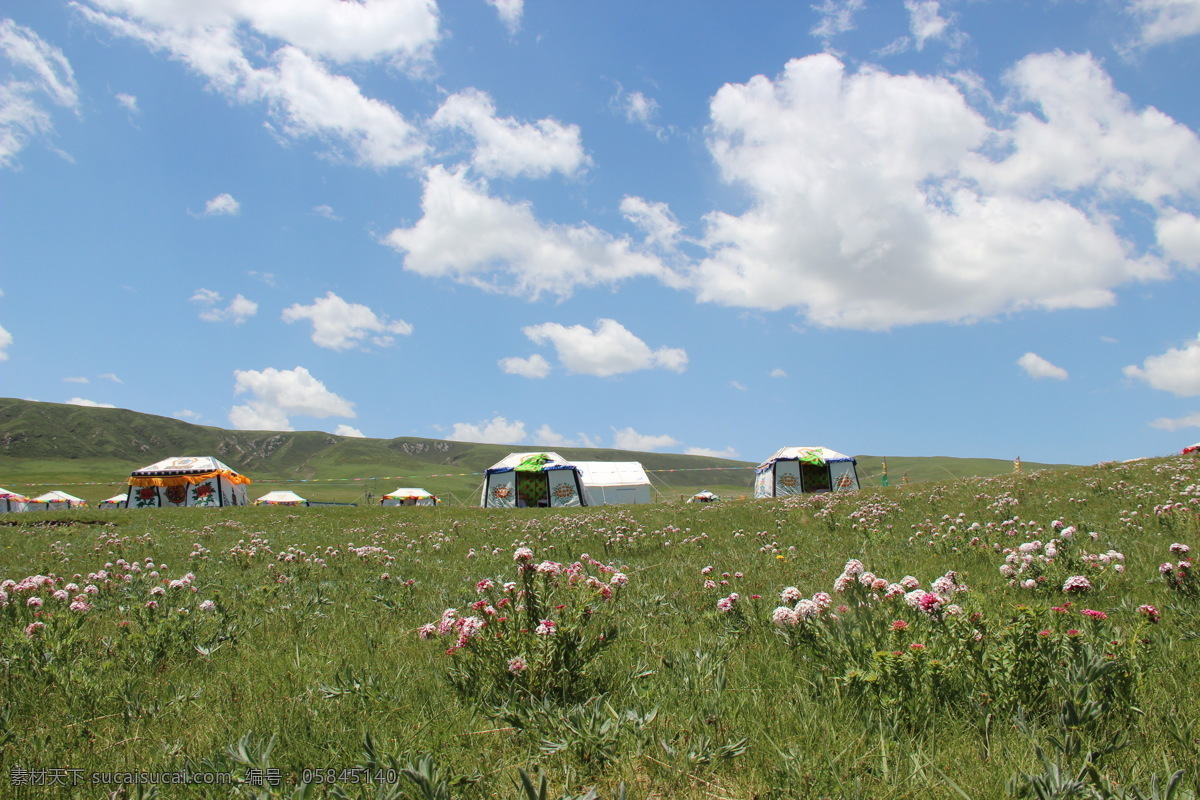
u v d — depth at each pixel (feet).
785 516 57.16
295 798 10.38
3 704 15.28
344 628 23.24
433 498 346.54
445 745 12.55
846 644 14.76
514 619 15.65
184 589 29.04
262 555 47.26
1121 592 20.88
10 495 269.64
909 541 36.29
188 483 169.27
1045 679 12.37
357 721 13.84
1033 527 36.04
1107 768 10.11
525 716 13.20
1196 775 9.60
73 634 19.90
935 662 12.67
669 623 21.30
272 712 14.55
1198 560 24.06
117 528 75.51
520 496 164.66
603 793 10.62
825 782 10.28
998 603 18.97
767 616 19.92
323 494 598.34
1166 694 12.38
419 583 31.86
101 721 14.73
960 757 10.79
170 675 17.85
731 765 11.28
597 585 18.02
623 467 199.31
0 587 26.14
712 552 38.27
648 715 12.50
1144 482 55.67
